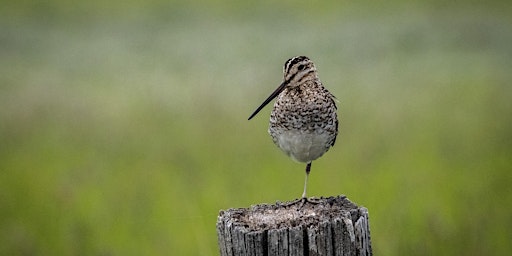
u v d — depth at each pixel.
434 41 29.58
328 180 14.35
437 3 36.75
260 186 14.08
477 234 11.48
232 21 35.56
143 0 40.47
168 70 25.75
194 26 34.84
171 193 14.26
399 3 37.62
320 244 6.60
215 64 26.45
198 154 16.12
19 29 34.75
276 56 27.62
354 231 6.71
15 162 16.81
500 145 16.52
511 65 25.31
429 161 15.59
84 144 17.59
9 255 12.59
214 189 14.08
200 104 19.41
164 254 12.08
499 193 13.61
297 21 34.81
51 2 40.34
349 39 30.53
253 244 6.61
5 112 20.02
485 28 31.64
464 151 16.20
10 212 14.26
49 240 13.05
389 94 21.17
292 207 7.37
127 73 25.67
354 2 38.28
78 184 15.03
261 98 19.75
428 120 18.39
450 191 13.87
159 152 16.38
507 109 19.14
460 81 22.97
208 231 12.48
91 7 39.59
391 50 28.17
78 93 22.52
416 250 11.07
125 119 18.95
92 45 31.39
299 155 9.95
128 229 13.04
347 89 21.91
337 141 16.70
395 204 12.91
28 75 25.66
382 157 15.80
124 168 15.82
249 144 16.59
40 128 18.92
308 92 9.62
